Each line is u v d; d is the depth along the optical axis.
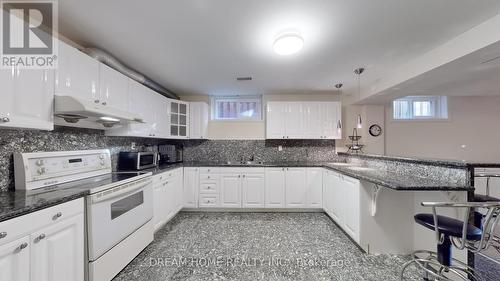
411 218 2.18
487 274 1.80
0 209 1.08
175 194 3.19
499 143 4.22
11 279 1.06
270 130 3.87
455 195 1.80
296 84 3.46
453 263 1.78
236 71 2.86
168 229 2.85
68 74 1.67
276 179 3.56
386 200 2.19
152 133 3.00
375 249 2.18
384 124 4.13
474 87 3.27
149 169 2.81
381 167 2.79
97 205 1.62
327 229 2.84
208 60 2.48
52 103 1.54
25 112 1.35
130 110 2.48
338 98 4.13
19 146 1.62
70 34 1.88
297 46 1.89
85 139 2.23
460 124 4.26
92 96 1.92
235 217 3.32
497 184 2.67
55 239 1.29
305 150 4.17
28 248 1.14
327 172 3.29
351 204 2.40
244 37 1.96
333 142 4.16
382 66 2.67
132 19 1.67
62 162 1.84
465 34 1.87
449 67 2.17
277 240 2.52
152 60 2.48
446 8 1.55
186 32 1.87
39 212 1.20
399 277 1.83
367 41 2.03
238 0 1.46
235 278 1.81
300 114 3.86
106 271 1.68
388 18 1.67
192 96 4.24
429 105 4.32
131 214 2.02
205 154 4.21
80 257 1.48
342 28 1.81
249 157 4.19
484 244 1.35
